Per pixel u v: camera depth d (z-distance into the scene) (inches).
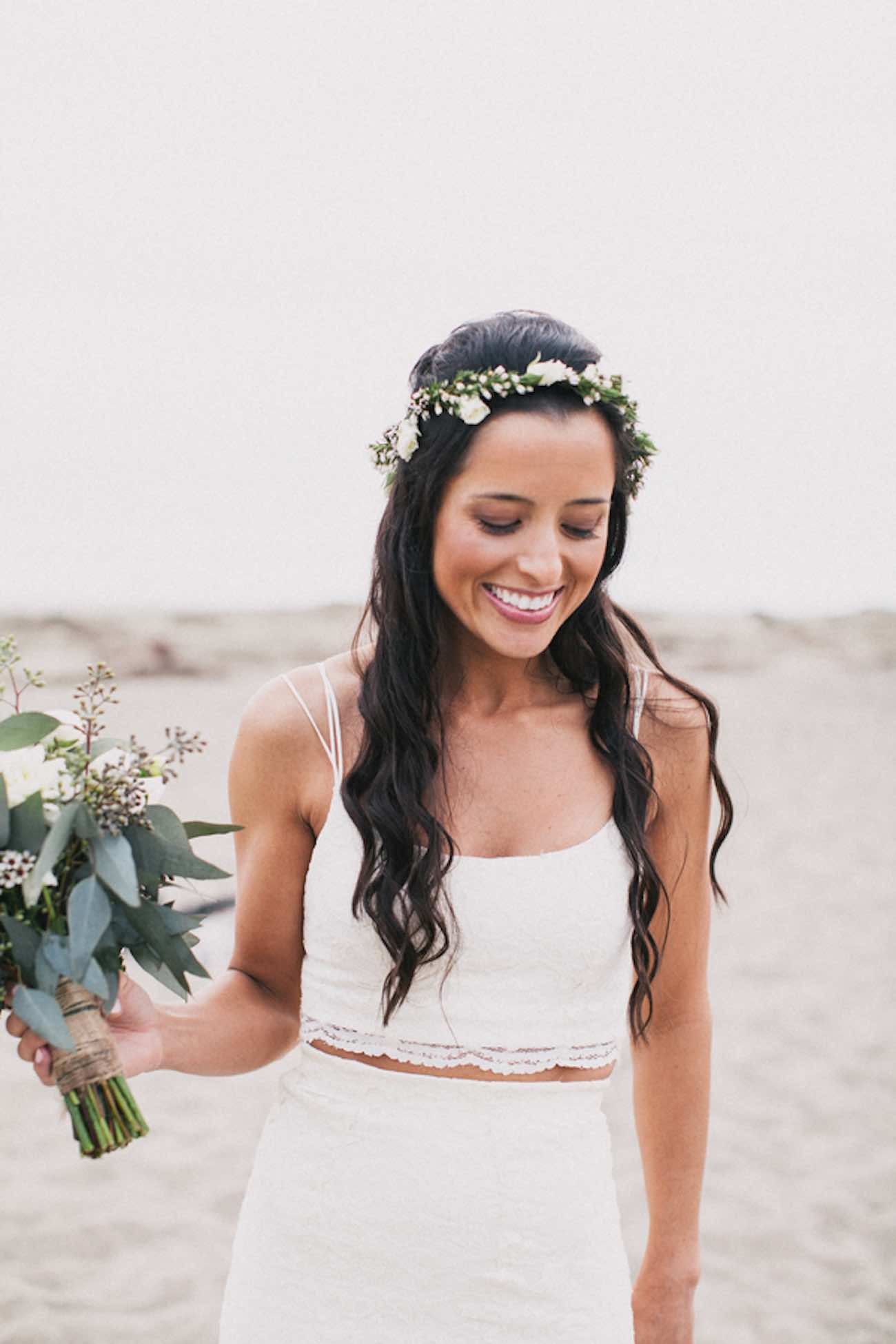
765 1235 182.1
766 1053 250.7
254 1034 75.9
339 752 74.0
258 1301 70.8
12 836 62.7
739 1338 156.4
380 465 77.3
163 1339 153.5
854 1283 169.6
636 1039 81.0
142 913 66.0
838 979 295.6
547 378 66.9
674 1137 80.4
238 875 78.3
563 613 70.2
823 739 687.7
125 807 63.9
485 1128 70.0
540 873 71.3
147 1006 69.7
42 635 984.3
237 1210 187.5
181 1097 232.4
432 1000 71.0
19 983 64.2
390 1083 70.7
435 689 74.5
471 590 69.2
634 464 74.0
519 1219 68.6
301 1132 72.3
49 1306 160.6
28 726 65.9
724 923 342.0
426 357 74.2
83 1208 187.2
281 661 999.6
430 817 70.5
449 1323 68.0
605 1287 70.6
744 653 1157.7
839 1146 210.2
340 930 71.6
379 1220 68.7
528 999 71.3
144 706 724.7
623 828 73.5
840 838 441.4
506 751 74.7
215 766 517.7
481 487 67.4
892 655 1152.8
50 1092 230.7
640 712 77.1
